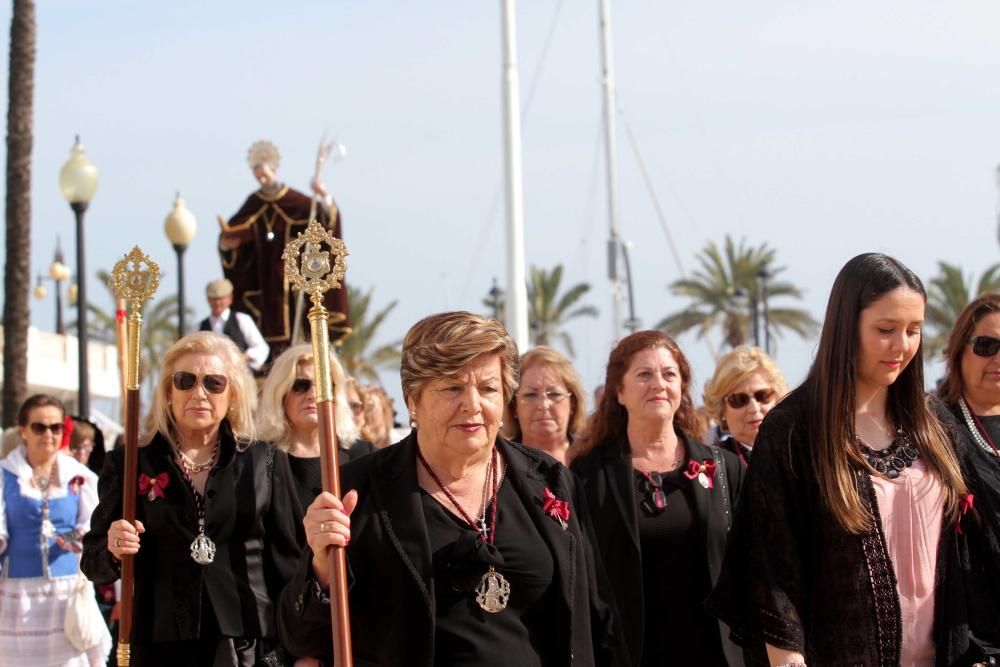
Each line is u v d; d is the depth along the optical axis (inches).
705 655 342.6
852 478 251.1
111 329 2625.5
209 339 346.9
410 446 250.5
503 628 240.4
